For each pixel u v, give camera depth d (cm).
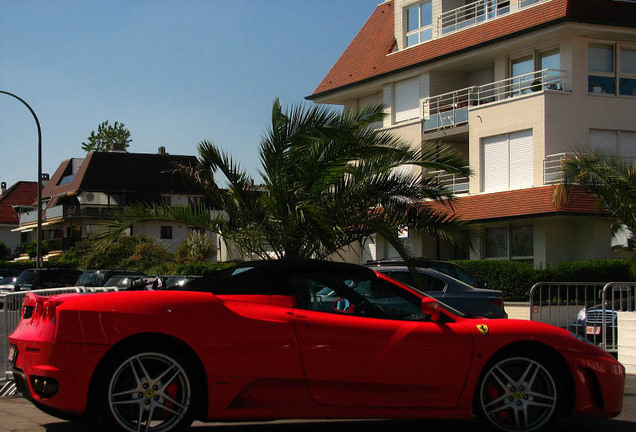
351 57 3678
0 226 8175
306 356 624
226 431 706
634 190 1614
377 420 784
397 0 3397
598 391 695
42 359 581
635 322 1266
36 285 3262
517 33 2725
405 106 3284
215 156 1134
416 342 652
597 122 2653
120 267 4391
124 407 591
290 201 1088
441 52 3056
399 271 1275
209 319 609
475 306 1243
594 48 2705
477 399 668
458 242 1166
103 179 6725
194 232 4531
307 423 760
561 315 1431
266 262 668
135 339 593
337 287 665
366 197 1144
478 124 2808
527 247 2620
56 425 691
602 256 2484
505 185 2719
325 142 1094
